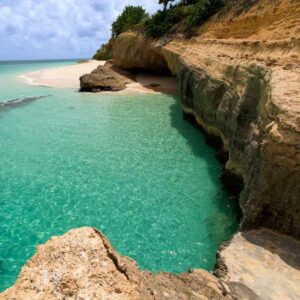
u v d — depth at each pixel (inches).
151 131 798.5
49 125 847.7
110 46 2714.1
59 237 190.2
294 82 380.8
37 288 163.9
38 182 527.8
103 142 717.9
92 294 158.9
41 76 1852.9
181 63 1005.2
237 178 476.4
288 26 696.4
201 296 210.4
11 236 391.5
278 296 245.3
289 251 297.6
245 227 345.4
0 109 1023.6
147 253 363.6
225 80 631.8
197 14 1214.9
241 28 935.0
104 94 1278.3
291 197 312.3
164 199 476.4
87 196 483.5
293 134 292.4
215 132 672.4
